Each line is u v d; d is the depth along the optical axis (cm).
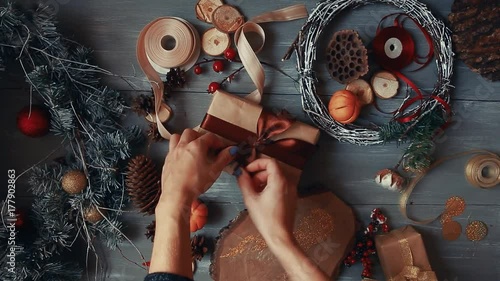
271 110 105
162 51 101
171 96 105
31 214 104
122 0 104
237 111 98
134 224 108
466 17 100
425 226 110
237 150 85
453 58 104
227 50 101
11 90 104
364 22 105
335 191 108
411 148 102
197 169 75
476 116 108
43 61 98
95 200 99
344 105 97
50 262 103
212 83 103
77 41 104
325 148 107
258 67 97
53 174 100
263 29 104
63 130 99
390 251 103
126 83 105
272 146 99
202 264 109
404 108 103
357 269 110
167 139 103
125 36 104
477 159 106
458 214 110
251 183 82
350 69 101
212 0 102
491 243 111
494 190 109
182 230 68
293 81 105
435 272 110
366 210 108
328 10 99
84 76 100
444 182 109
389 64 103
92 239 106
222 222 108
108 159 99
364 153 107
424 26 101
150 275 62
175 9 104
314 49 100
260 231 77
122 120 106
